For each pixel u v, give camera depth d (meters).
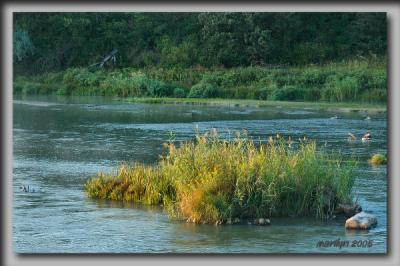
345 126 42.25
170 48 83.25
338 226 18.36
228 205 18.84
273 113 51.91
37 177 25.44
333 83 67.06
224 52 80.69
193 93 69.06
